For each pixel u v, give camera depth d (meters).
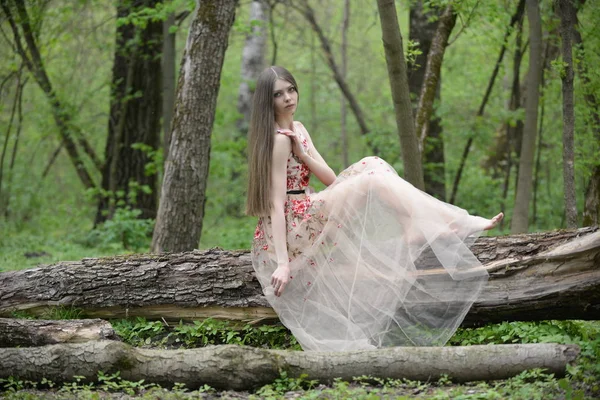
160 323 5.31
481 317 4.77
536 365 4.09
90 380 4.33
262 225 5.04
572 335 4.80
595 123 7.91
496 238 4.85
